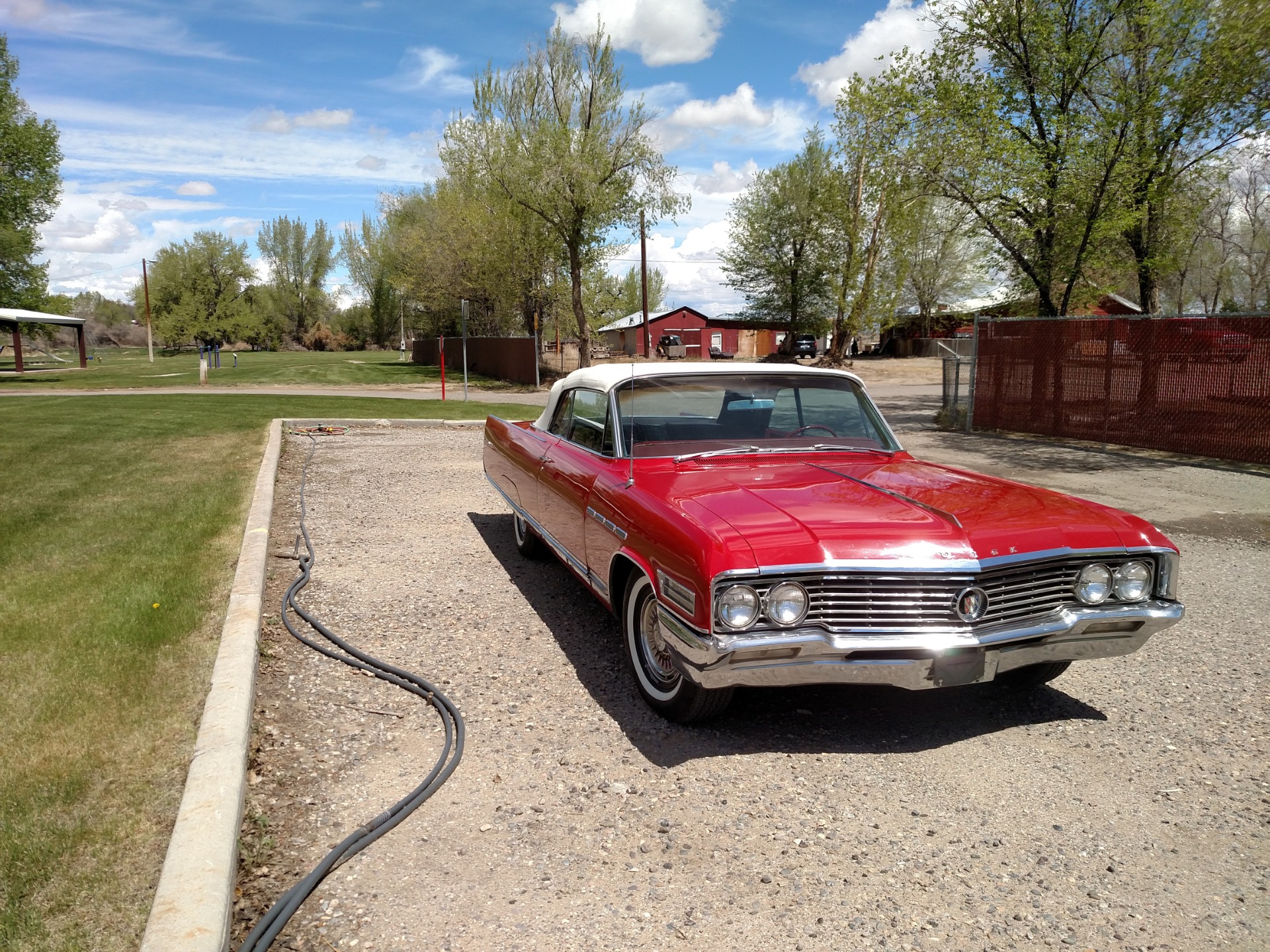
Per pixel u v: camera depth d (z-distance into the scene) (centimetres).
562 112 3020
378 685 407
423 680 407
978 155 1526
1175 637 494
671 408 457
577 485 461
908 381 3531
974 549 328
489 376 3494
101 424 1329
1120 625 353
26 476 854
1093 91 1612
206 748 306
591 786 321
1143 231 1745
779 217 4459
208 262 8050
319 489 888
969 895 260
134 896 234
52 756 305
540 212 2984
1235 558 668
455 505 816
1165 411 1220
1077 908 255
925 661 323
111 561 545
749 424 469
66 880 239
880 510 353
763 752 350
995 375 1534
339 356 6519
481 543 676
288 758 336
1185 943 240
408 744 351
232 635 415
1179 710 394
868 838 290
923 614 323
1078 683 427
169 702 348
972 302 5275
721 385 469
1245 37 1290
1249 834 294
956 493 385
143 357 6184
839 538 326
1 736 318
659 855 279
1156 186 1553
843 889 262
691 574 321
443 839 285
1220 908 255
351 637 468
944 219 2523
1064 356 1384
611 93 2953
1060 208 1527
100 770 297
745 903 255
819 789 321
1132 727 376
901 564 318
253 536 604
